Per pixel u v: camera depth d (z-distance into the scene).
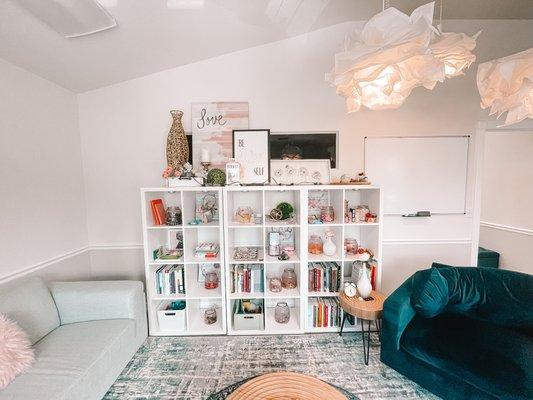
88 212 2.75
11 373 1.40
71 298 2.00
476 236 2.84
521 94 1.24
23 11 1.52
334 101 2.69
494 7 2.46
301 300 2.43
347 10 2.39
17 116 2.04
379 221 2.38
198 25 2.06
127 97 2.67
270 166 2.64
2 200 1.92
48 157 2.31
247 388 1.35
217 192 2.65
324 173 2.65
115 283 2.15
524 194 3.40
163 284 2.47
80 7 1.53
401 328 1.86
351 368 2.03
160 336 2.43
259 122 2.69
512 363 1.50
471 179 2.81
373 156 2.74
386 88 1.13
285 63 2.66
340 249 2.48
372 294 2.26
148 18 1.83
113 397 1.78
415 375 1.77
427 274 2.01
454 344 1.68
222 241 2.38
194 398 1.77
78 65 2.19
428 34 0.92
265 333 2.44
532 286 1.83
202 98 2.68
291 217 2.59
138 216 2.76
